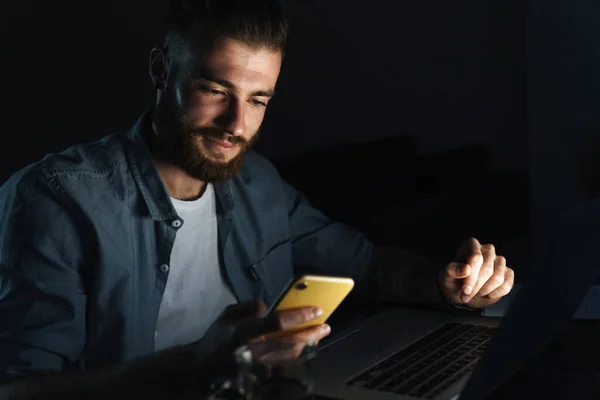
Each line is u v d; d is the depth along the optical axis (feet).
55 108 6.90
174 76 4.51
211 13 4.32
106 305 4.45
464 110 6.81
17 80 6.88
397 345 4.30
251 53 4.36
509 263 6.55
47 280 4.20
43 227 4.26
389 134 6.94
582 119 6.62
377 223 6.90
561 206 6.72
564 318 3.69
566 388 3.56
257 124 4.68
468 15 6.70
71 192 4.39
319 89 7.00
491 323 4.75
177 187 4.84
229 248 5.07
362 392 3.53
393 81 6.89
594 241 3.85
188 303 4.89
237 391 3.13
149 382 3.42
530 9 6.57
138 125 4.78
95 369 3.60
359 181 6.95
